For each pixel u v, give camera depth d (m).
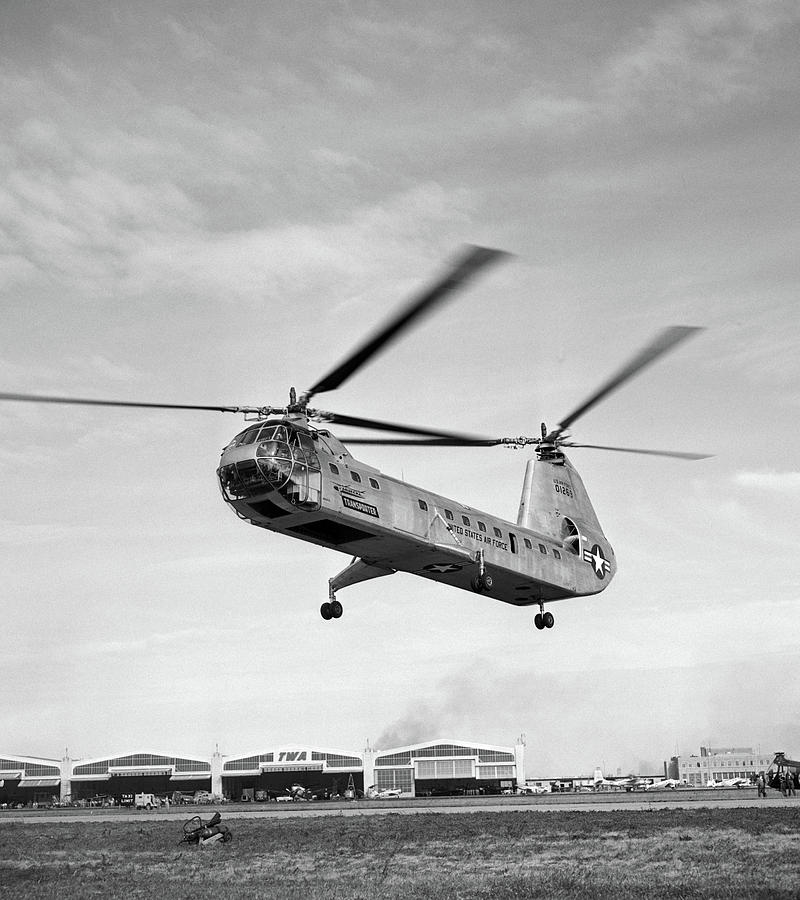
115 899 26.06
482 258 29.14
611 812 47.03
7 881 30.08
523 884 25.52
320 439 37.62
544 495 51.41
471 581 44.91
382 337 33.50
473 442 40.62
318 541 40.25
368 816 51.84
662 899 22.56
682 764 172.38
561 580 49.44
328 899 24.58
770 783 68.88
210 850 36.59
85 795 128.75
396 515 39.72
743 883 24.20
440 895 24.52
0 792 127.06
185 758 127.44
